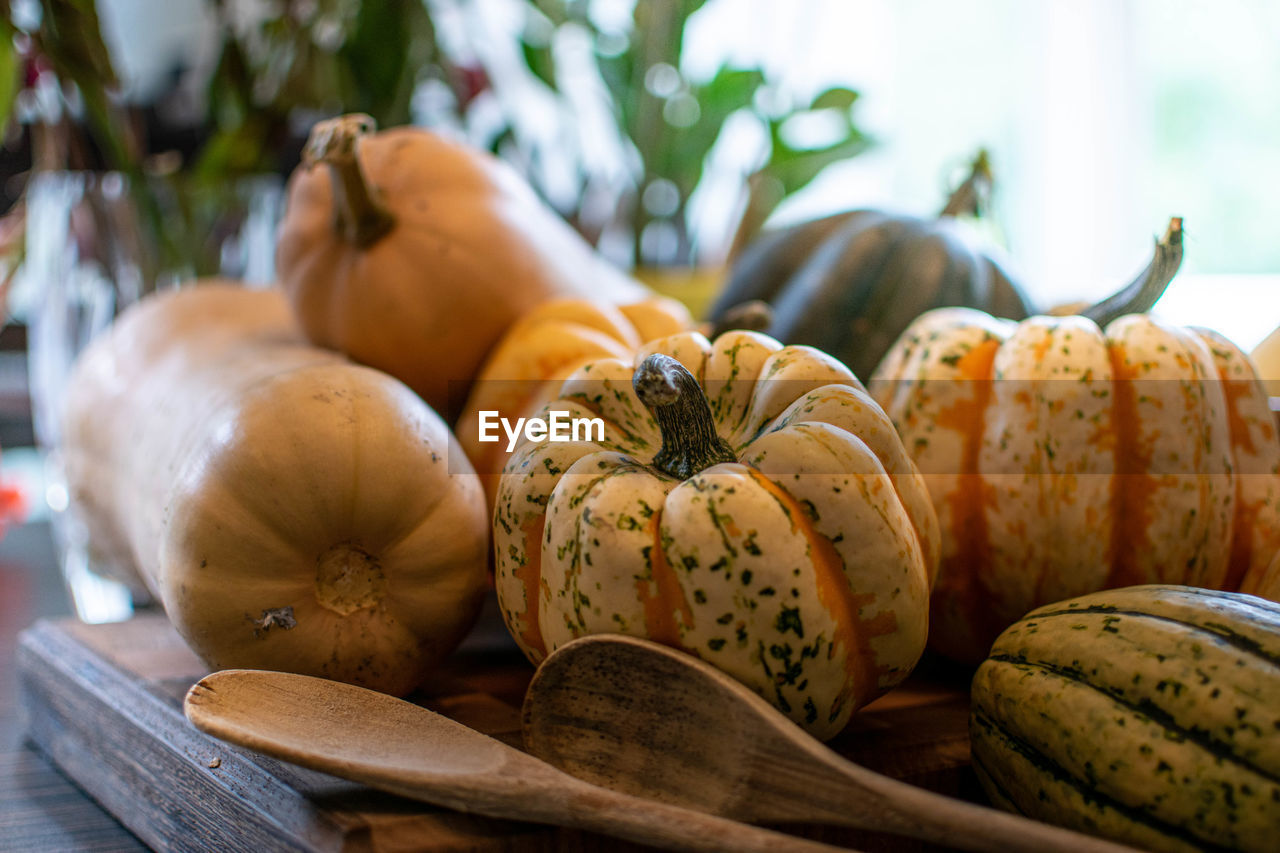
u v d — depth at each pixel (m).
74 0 0.79
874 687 0.53
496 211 0.70
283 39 0.99
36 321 0.98
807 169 1.14
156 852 0.57
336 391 0.57
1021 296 0.74
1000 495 0.58
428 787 0.49
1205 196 1.25
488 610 0.72
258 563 0.56
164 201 1.00
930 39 1.50
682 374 0.53
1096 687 0.50
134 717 0.58
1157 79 1.30
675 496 0.51
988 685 0.52
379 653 0.57
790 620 0.51
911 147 1.52
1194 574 0.58
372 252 0.69
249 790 0.53
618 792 0.50
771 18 1.40
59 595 0.90
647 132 1.13
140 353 0.77
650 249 1.18
